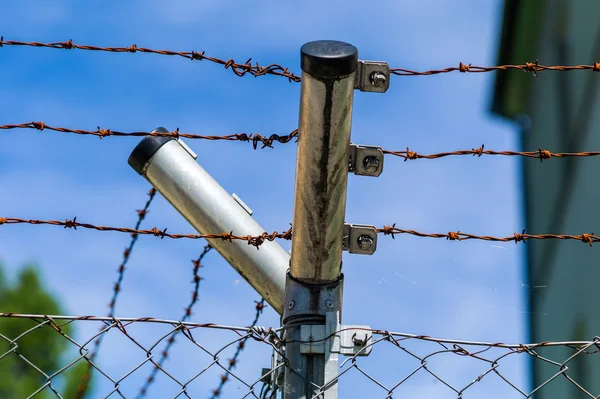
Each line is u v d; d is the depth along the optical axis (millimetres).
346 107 6176
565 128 13727
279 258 7473
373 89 6602
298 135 6324
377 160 6668
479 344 6398
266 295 7469
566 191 13312
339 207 6375
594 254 12672
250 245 7453
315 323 6496
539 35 14430
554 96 14180
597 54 13086
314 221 6383
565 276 13031
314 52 6109
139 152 7734
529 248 13883
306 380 6406
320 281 6578
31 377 13789
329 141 6211
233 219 7562
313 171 6285
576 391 11680
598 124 12961
